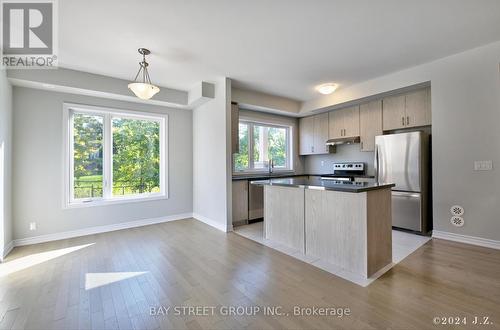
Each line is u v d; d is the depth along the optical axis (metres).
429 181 3.70
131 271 2.47
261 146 5.46
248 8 2.12
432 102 3.32
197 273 2.42
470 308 1.78
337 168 5.27
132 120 4.38
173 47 2.83
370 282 2.19
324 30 2.51
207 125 4.41
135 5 2.06
